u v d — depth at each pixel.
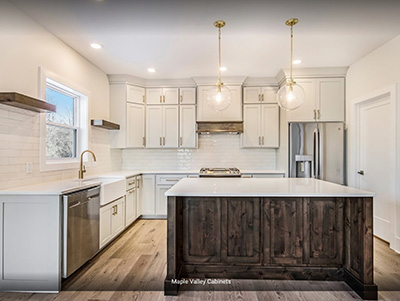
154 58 3.43
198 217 2.23
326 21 2.37
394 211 2.88
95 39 2.83
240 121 4.25
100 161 3.86
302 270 2.22
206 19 2.33
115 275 2.31
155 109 4.43
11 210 2.03
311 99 3.90
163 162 4.70
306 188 2.16
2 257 2.04
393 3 2.05
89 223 2.43
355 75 3.61
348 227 2.15
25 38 2.32
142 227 3.77
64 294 2.00
